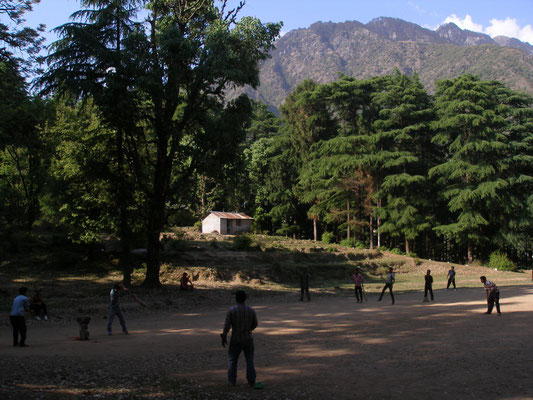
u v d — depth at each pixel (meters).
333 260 43.97
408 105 58.66
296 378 8.27
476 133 54.06
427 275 23.09
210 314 18.89
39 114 30.53
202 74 23.56
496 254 52.50
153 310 19.55
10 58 22.12
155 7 25.81
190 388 7.62
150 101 25.73
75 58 22.14
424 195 57.97
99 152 26.17
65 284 24.95
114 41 23.77
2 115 20.89
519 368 8.78
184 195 26.11
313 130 65.94
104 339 12.64
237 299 7.90
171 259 32.53
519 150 56.19
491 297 17.19
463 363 9.28
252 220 64.44
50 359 9.73
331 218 59.16
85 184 27.67
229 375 7.67
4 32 21.98
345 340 12.26
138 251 33.12
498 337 12.22
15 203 35.78
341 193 59.19
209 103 26.09
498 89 59.72
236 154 26.77
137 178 25.33
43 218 39.22
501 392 7.26
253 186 69.62
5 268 28.38
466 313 17.70
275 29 24.66
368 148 58.66
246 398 7.06
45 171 32.34
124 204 24.67
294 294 27.02
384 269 42.78
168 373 8.69
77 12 23.33
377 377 8.29
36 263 29.81
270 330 14.16
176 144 25.48
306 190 64.75
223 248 40.44
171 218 37.19
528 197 53.62
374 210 56.97
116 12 23.72
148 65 22.61
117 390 7.46
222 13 26.20
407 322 15.52
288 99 71.56
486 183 51.31
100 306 19.03
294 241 55.62
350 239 57.34
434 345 11.29
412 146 61.91
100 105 22.33
